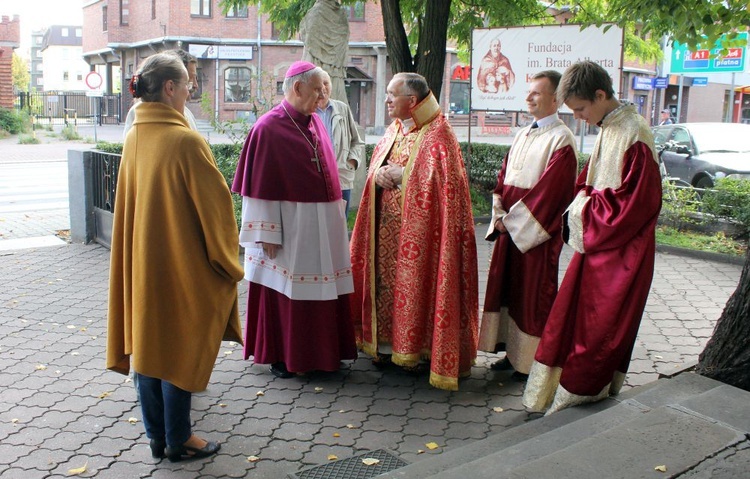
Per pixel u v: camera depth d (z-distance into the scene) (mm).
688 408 3221
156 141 3119
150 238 3121
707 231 9117
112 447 3486
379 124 32531
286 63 32969
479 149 11695
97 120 40406
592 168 3643
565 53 9391
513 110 10023
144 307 3133
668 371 4570
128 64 39219
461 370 4402
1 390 4102
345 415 3918
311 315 4258
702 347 5098
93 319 5418
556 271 4219
